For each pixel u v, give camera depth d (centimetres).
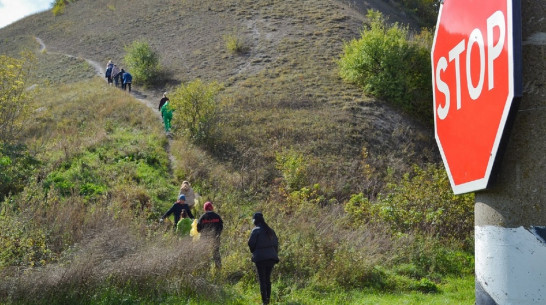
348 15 3928
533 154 230
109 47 4128
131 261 798
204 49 3531
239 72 3030
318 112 2366
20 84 1780
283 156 1853
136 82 3122
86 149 1739
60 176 1452
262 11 4159
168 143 1966
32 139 1895
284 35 3581
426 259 1073
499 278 239
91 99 2558
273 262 812
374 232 1176
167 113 2036
